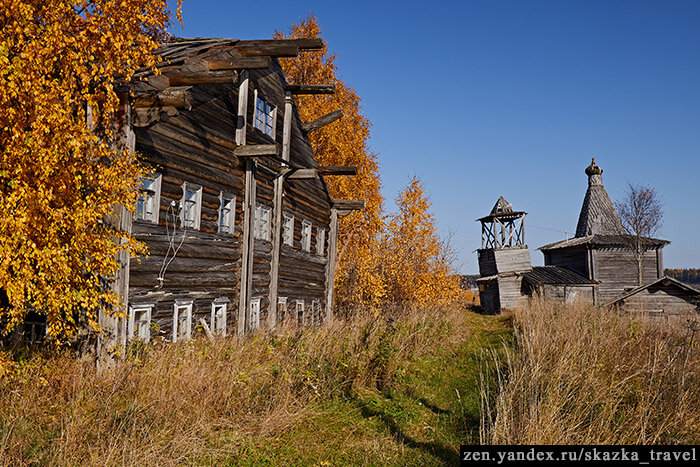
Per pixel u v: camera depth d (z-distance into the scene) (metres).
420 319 15.58
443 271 24.11
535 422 5.26
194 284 9.86
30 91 5.37
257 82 12.77
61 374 6.72
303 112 22.67
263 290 12.97
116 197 6.17
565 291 31.36
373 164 24.64
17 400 5.82
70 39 5.64
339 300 22.22
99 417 5.66
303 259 15.84
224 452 5.40
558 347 8.89
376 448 5.92
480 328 20.36
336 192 23.45
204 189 10.22
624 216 36.88
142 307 8.37
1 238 5.11
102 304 7.46
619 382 6.91
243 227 11.64
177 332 9.35
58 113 5.43
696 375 7.32
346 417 6.93
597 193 38.28
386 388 8.66
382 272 23.55
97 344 7.40
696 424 6.04
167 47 11.11
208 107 10.51
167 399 6.13
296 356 8.54
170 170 9.14
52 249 5.46
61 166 5.63
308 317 16.08
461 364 11.14
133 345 7.71
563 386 6.74
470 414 7.41
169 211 9.12
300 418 6.60
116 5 6.05
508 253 32.50
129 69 6.36
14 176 5.44
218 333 9.29
